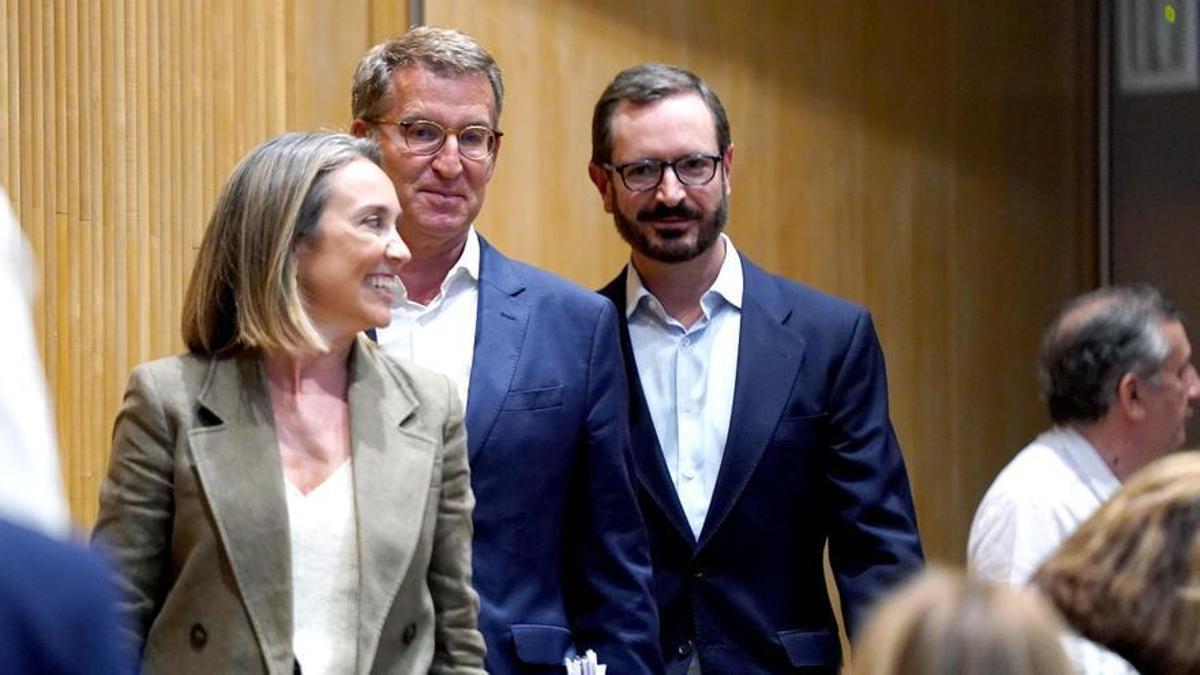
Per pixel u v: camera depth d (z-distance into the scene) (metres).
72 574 3.24
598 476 8.73
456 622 7.58
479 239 9.04
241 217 7.36
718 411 9.64
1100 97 14.49
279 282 7.28
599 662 8.54
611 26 12.45
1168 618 5.83
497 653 8.34
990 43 14.12
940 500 13.94
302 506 7.27
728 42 13.01
